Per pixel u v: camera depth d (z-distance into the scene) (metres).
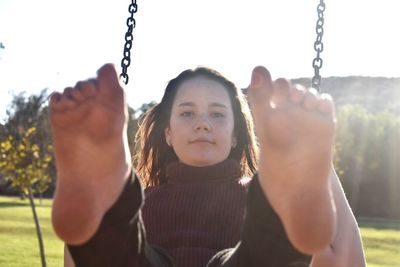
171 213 2.76
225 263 2.17
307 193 1.98
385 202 33.81
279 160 1.98
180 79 3.14
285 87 1.96
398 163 33.41
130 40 3.38
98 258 2.00
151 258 2.24
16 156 12.26
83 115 1.91
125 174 2.01
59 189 1.97
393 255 17.92
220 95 3.06
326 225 1.97
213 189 2.81
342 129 33.25
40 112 17.69
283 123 1.96
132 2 3.39
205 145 2.93
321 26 2.98
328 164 1.98
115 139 1.95
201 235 2.67
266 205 2.02
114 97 1.92
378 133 33.28
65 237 1.96
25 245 16.62
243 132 3.21
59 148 1.95
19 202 36.16
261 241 2.03
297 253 2.02
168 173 2.96
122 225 2.01
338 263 2.59
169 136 3.25
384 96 54.28
